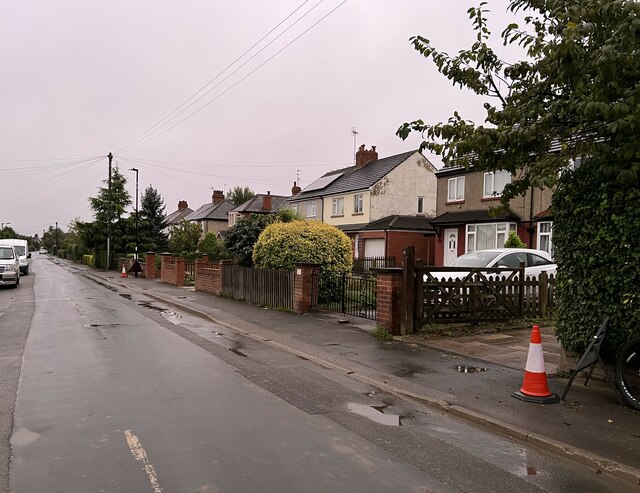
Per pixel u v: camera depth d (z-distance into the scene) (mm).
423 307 10078
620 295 6086
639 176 5738
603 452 4477
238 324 11797
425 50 7277
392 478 4043
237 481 3922
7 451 4457
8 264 22609
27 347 9117
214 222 63812
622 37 4578
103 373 7219
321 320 12148
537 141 5906
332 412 5668
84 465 4176
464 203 26688
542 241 22391
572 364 6859
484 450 4688
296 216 23125
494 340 9453
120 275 33375
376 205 35562
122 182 43438
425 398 6090
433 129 6746
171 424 5145
